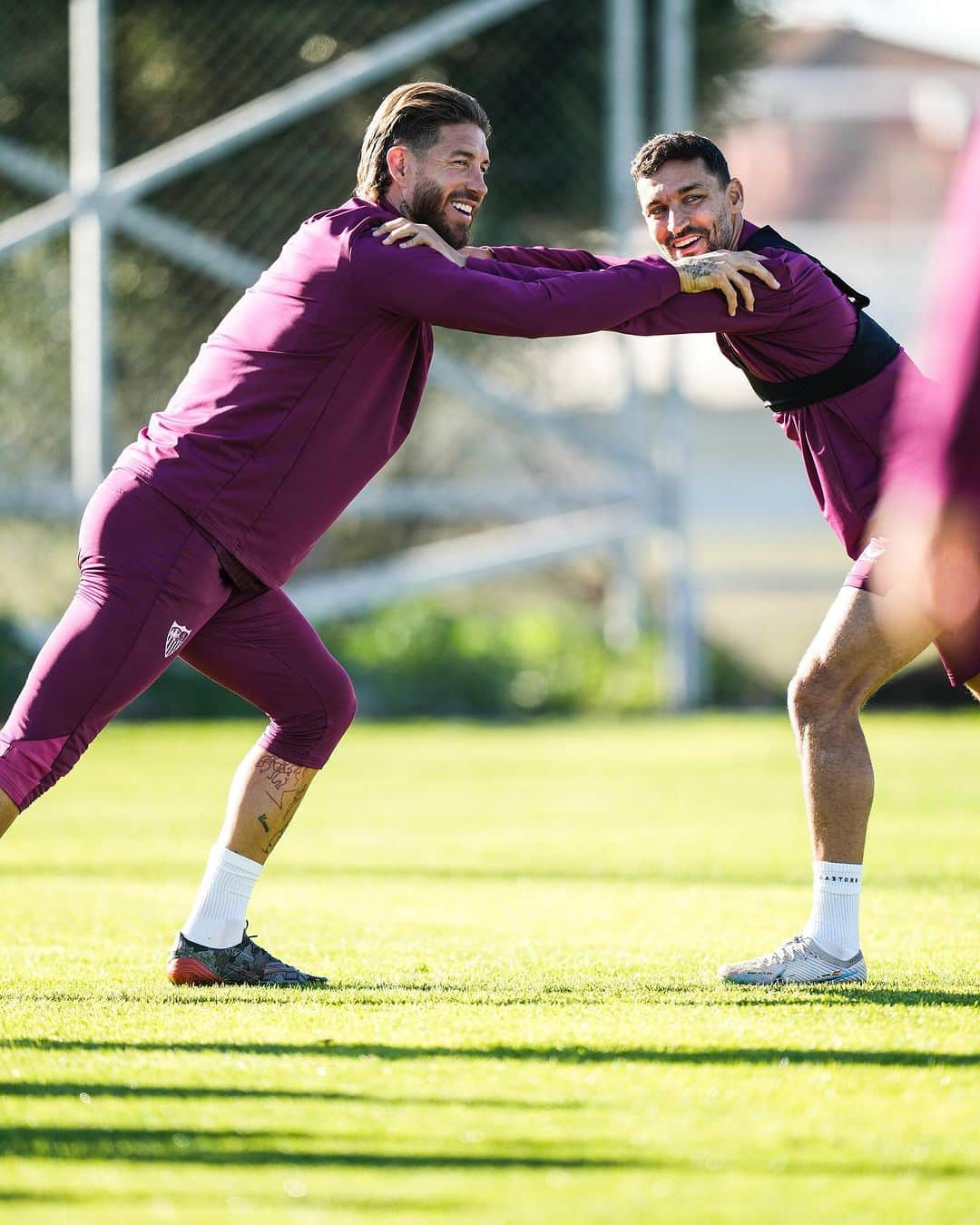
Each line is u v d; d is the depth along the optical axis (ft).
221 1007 44.27
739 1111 33.94
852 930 48.39
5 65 147.64
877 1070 37.01
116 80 148.36
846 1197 28.84
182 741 133.28
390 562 159.12
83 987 47.75
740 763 122.52
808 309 47.11
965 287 39.06
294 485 46.62
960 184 39.37
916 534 41.32
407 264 45.50
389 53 140.97
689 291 46.65
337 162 148.05
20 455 146.92
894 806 99.96
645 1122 33.17
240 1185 29.50
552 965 51.44
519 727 146.20
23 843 86.74
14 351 147.13
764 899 68.23
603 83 150.41
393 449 48.73
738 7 167.94
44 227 139.23
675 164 49.34
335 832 91.86
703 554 211.00
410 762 124.16
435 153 47.67
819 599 166.30
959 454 39.45
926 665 159.53
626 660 157.17
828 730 48.03
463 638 158.10
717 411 222.48
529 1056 38.24
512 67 150.51
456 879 74.64
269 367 46.19
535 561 150.30
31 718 45.14
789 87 366.22
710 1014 42.88
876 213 361.30
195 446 46.16
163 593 45.62
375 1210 28.27
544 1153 31.19
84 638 45.27
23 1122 33.06
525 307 45.34
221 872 48.96
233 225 147.74
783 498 196.75
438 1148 31.55
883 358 47.70
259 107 141.18
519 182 150.51
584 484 157.07
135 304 147.23
